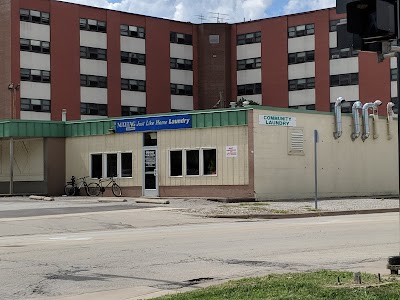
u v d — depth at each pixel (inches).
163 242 605.0
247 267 449.1
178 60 2691.9
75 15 2410.2
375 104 1430.9
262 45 2669.8
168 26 2667.3
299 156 1269.7
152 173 1336.1
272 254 514.6
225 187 1228.5
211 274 422.6
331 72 2496.3
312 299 297.3
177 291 363.9
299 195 1264.8
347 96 2456.9
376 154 1441.9
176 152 1302.9
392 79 2358.5
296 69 2586.1
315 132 1043.9
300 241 602.9
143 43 2591.0
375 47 283.4
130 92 2541.8
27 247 580.7
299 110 1274.6
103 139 1419.8
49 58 2340.1
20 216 927.7
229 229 738.2
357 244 576.7
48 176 1460.4
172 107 2662.4
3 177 1556.3
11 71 2258.9
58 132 1475.1
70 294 360.5
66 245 592.4
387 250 533.0
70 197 1384.1
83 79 2418.8
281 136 1239.5
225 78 2721.5
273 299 299.4
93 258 499.5
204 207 1045.8
